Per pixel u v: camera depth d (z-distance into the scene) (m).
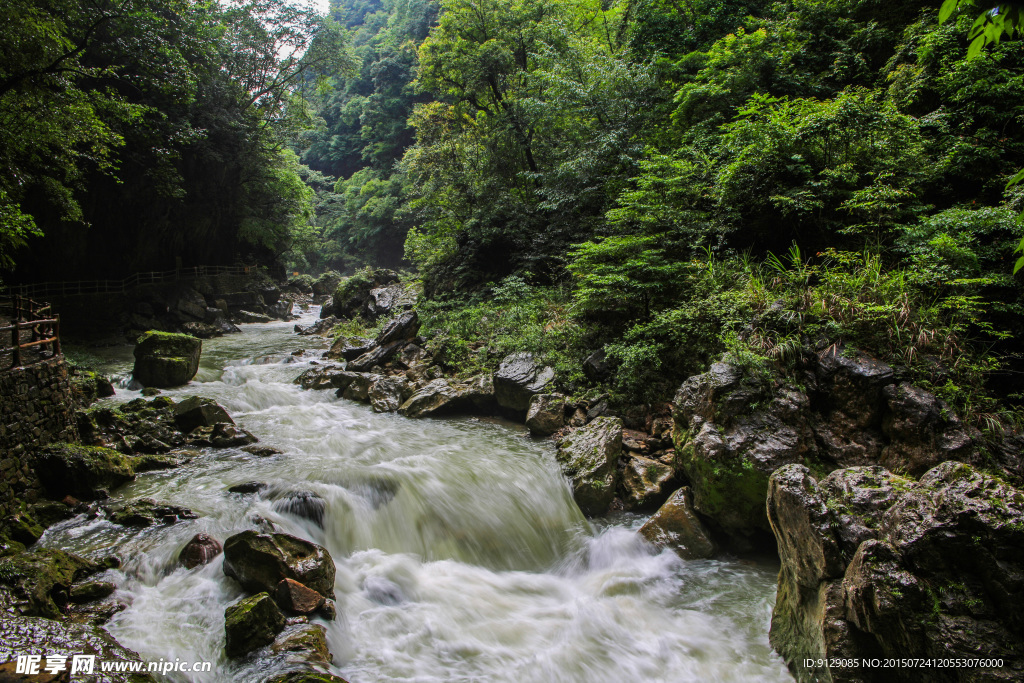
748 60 13.18
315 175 58.12
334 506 6.67
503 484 7.61
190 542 5.93
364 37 68.88
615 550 6.63
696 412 6.96
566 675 4.70
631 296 9.91
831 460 6.38
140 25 17.47
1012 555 3.46
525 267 15.41
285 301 32.12
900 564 3.78
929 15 12.53
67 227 21.84
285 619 4.94
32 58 12.60
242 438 9.40
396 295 20.23
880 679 3.94
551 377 10.29
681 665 4.82
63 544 6.14
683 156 12.27
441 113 22.33
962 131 9.78
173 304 24.72
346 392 12.62
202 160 26.89
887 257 8.54
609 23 20.94
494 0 18.64
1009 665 3.29
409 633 5.20
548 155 17.34
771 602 5.68
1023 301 7.26
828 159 9.33
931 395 6.15
